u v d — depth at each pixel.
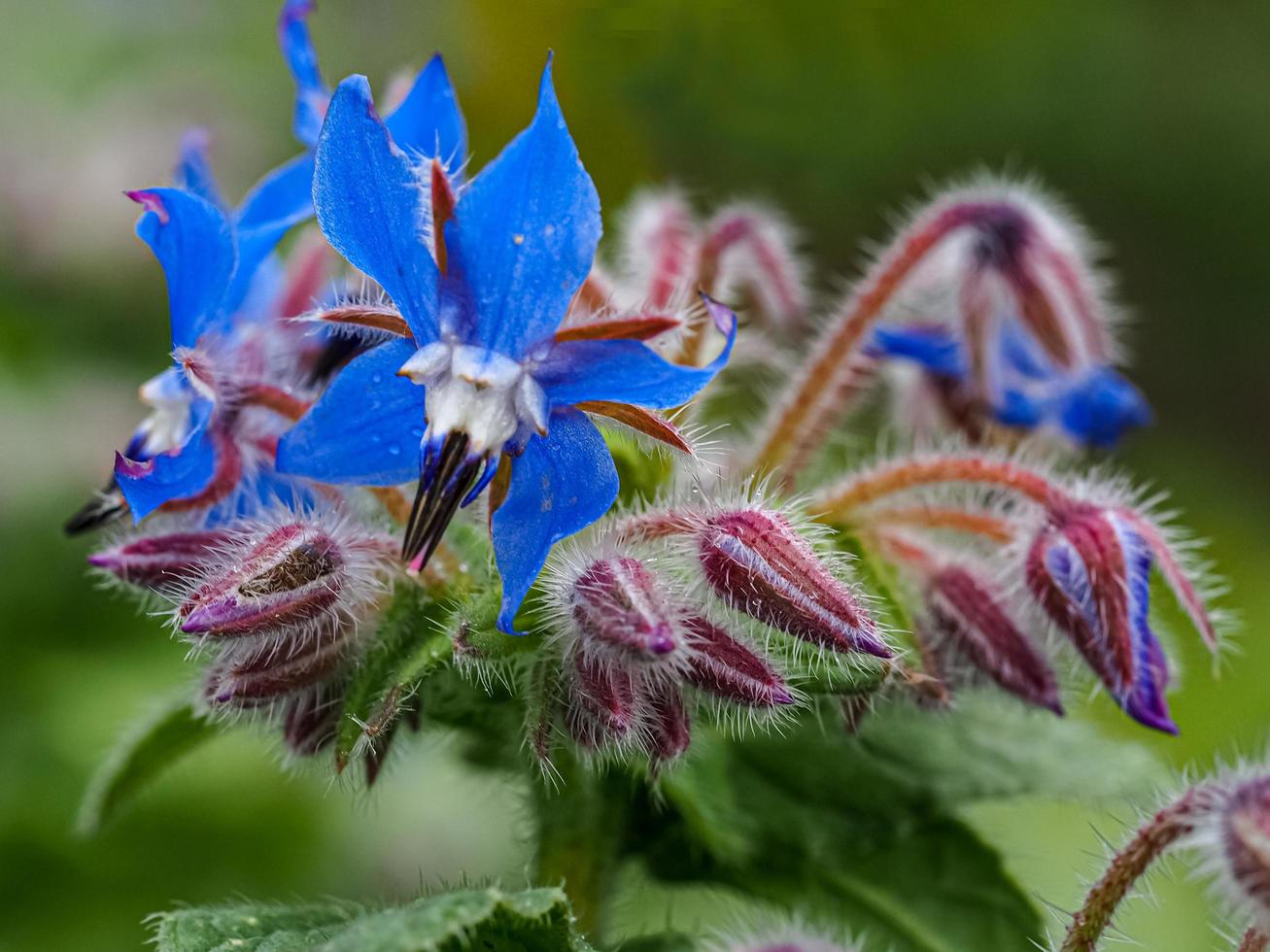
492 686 0.15
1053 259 0.18
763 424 0.18
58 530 0.27
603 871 0.16
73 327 0.29
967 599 0.15
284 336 0.16
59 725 0.25
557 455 0.14
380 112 0.16
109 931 0.24
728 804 0.16
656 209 0.18
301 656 0.14
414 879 0.25
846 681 0.14
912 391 0.18
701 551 0.14
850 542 0.16
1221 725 0.28
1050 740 0.17
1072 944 0.14
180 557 0.15
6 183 0.29
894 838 0.17
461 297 0.14
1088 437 0.18
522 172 0.13
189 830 0.25
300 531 0.14
